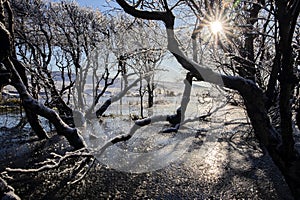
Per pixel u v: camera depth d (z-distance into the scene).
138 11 4.43
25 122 15.86
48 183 7.37
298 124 4.89
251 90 4.28
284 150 4.37
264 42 7.39
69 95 15.19
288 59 3.88
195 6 5.46
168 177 7.62
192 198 6.59
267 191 6.81
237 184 7.25
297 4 3.63
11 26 8.20
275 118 7.24
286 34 3.76
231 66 7.07
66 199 6.51
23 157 10.17
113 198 6.52
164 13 4.41
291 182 4.46
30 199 6.52
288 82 3.96
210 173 7.90
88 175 7.74
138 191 6.90
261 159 9.07
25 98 8.33
